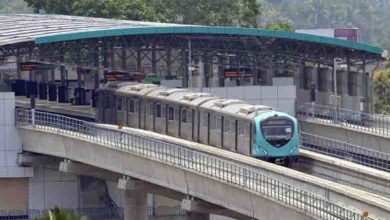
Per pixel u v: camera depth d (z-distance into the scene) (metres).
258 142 103.38
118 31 130.62
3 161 121.62
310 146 131.50
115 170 110.38
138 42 138.38
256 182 86.75
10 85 137.25
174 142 109.88
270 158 103.62
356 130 130.50
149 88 126.88
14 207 122.25
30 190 122.50
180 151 98.38
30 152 122.31
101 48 138.62
